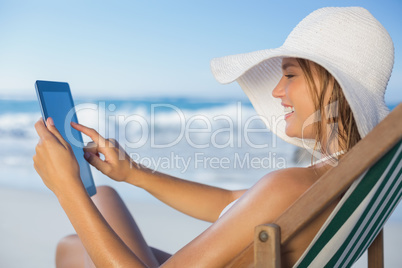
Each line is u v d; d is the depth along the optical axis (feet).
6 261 13.43
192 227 16.93
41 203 21.71
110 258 3.76
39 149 4.00
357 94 3.93
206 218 5.84
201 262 3.66
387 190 3.80
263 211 3.63
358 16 4.26
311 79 4.19
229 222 3.70
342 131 4.10
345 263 4.23
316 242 3.51
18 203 21.71
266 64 5.54
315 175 3.81
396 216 17.46
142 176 5.59
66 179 3.94
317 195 3.27
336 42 4.20
